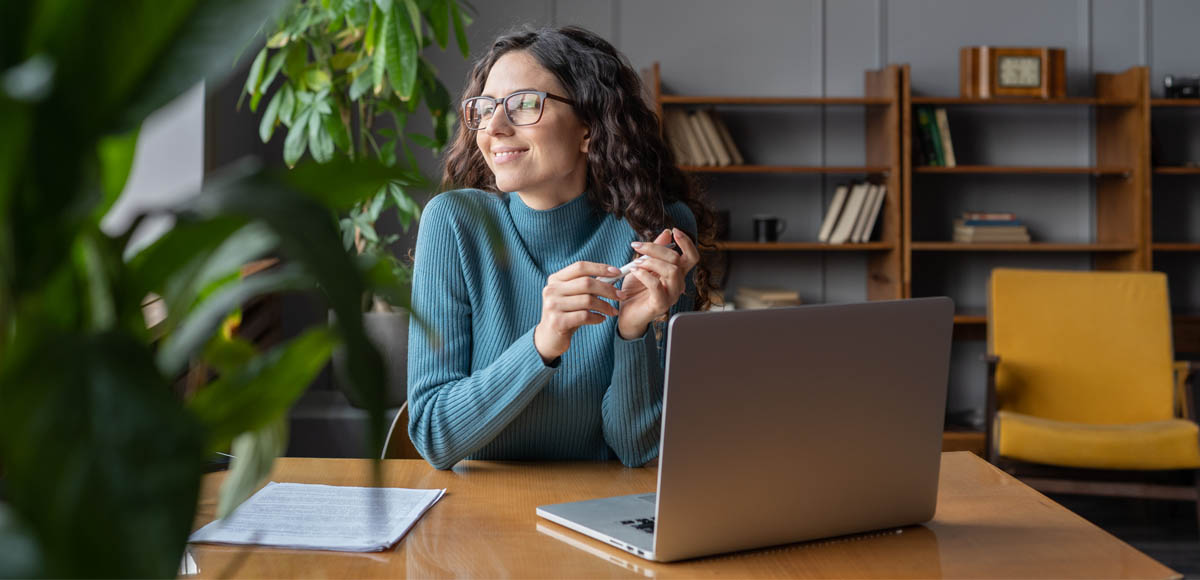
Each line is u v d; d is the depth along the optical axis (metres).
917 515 1.15
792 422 1.02
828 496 1.07
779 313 0.99
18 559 0.36
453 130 3.38
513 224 1.64
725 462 1.00
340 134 3.12
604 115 1.63
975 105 4.70
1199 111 4.69
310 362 0.55
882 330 1.06
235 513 1.17
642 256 1.46
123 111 0.41
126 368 0.38
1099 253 4.75
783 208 4.70
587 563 1.02
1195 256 4.74
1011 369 3.83
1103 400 3.80
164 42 0.41
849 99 4.38
